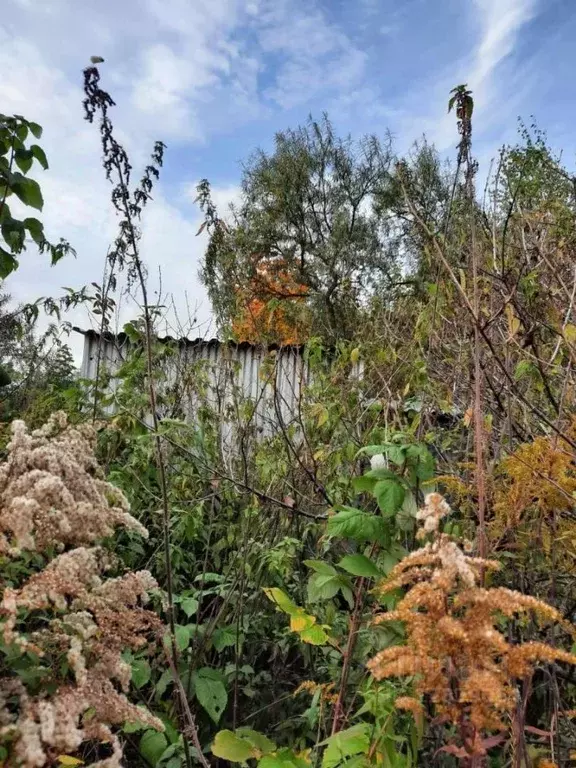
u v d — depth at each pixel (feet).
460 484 5.97
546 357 8.13
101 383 10.57
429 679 3.36
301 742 6.93
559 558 6.16
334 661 7.08
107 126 6.79
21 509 3.30
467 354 8.03
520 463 5.45
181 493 9.68
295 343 11.94
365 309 13.39
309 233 57.72
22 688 3.24
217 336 10.86
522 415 8.02
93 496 4.04
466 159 6.18
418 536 3.84
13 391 13.67
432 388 8.33
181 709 6.70
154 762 6.26
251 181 59.47
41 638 3.69
